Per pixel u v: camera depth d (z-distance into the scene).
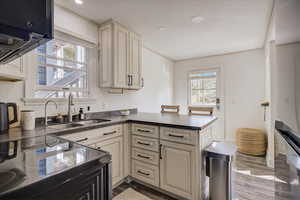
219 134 4.30
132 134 2.15
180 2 1.92
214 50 3.92
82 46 2.34
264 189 1.98
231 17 2.29
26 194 0.52
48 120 1.93
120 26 2.44
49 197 0.58
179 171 1.74
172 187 1.79
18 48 0.84
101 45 2.47
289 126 0.87
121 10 2.09
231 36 3.01
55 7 1.95
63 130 1.50
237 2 1.93
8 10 0.58
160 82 4.32
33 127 1.56
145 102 3.71
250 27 2.62
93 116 2.45
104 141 1.87
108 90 2.72
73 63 2.30
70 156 0.79
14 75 1.42
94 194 0.77
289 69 0.87
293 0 0.80
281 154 1.03
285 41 0.92
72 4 1.95
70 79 2.29
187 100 4.82
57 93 2.12
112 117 2.49
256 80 3.85
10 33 0.61
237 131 3.48
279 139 1.08
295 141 0.79
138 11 2.12
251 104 3.92
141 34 2.87
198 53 4.18
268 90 2.91
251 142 3.17
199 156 1.62
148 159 1.98
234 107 4.13
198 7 2.03
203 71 4.56
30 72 1.80
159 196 1.86
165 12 2.15
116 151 2.01
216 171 1.66
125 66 2.52
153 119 2.17
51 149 0.91
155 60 4.11
